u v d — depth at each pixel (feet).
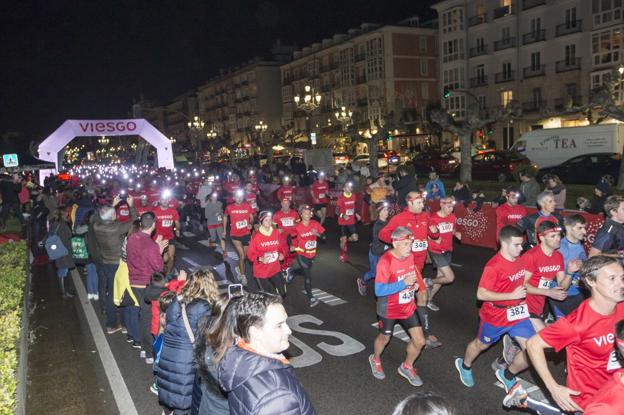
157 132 93.81
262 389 8.22
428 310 27.30
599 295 11.35
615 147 81.76
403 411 6.46
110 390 19.77
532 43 145.07
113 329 26.35
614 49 126.31
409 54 192.34
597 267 11.27
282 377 8.45
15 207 61.11
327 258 41.98
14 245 35.83
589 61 132.26
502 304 16.88
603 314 11.46
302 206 29.01
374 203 49.73
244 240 35.22
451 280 26.89
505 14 152.46
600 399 8.51
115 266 25.85
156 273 19.19
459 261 38.27
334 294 31.65
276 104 282.97
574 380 11.93
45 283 37.17
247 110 295.07
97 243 27.25
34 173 105.70
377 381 19.54
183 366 14.21
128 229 25.86
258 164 124.36
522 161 84.43
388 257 18.53
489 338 17.31
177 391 14.26
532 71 147.13
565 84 138.51
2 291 23.26
